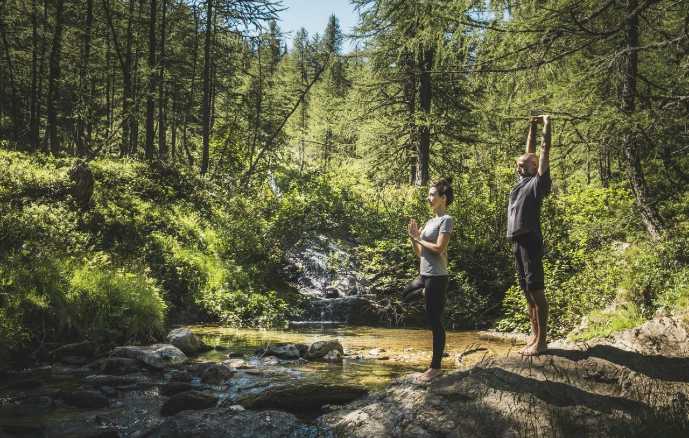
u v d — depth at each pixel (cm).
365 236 1572
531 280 473
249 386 628
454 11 982
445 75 1841
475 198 1380
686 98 928
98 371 686
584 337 796
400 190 1803
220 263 1380
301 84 4859
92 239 1186
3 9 2223
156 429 453
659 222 1028
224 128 2552
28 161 1409
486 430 406
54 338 771
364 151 2073
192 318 1201
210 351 860
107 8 2019
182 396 527
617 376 461
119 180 1516
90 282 873
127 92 2023
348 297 1372
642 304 805
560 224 1208
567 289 960
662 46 960
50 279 825
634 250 974
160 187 1605
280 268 1515
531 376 455
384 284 1422
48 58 2386
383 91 2034
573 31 968
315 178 1866
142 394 591
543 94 1018
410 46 1141
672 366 486
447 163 2059
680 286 770
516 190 487
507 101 1061
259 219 1627
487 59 1023
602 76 1027
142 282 981
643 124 922
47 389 596
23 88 2791
